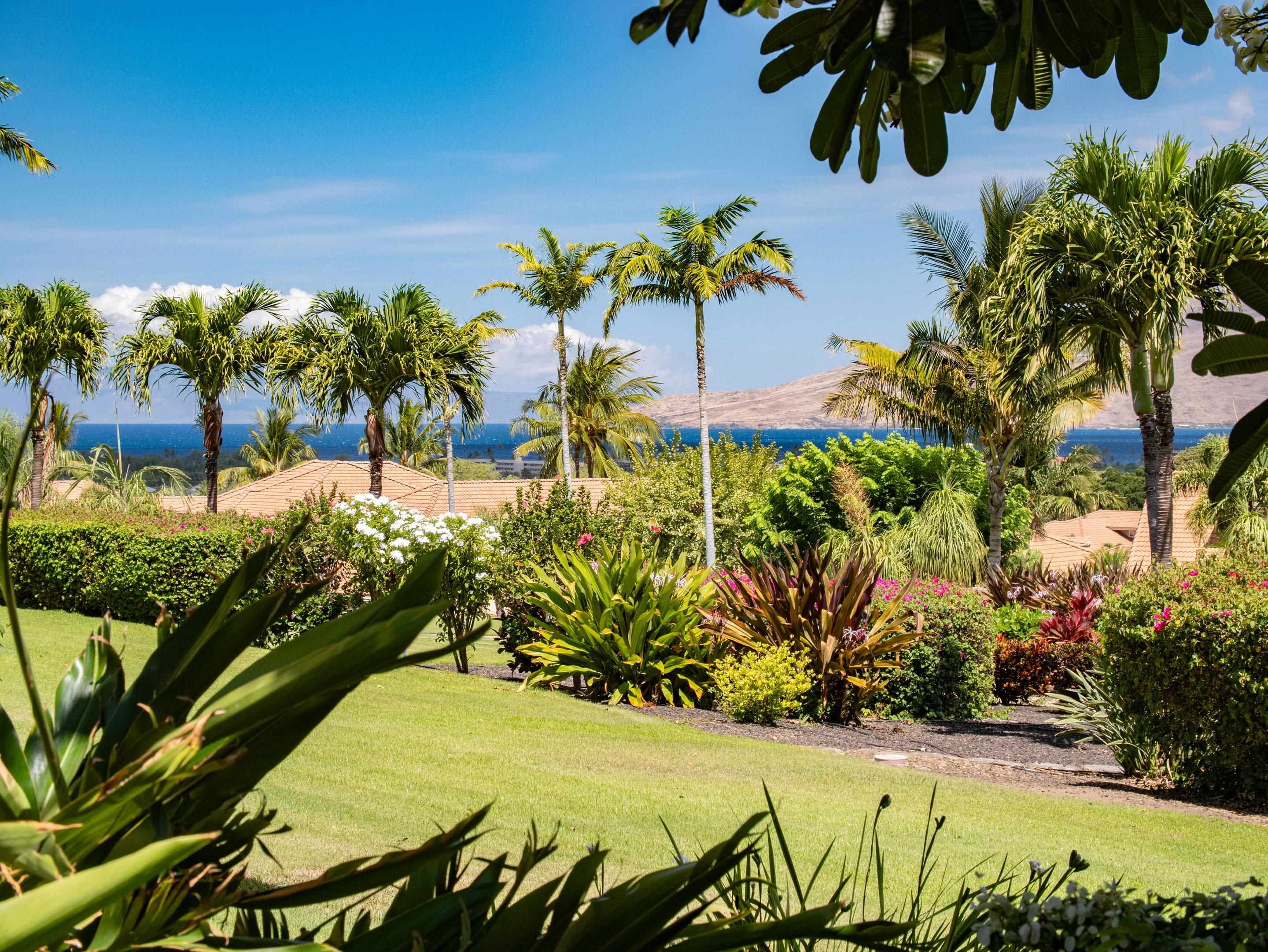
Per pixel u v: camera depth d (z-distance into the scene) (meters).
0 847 0.82
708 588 11.53
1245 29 2.48
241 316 21.61
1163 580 7.89
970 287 19.31
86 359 20.20
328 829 4.95
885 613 10.64
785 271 21.22
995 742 9.78
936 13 1.32
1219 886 4.85
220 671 1.21
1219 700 7.25
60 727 1.19
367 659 1.03
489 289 27.39
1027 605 15.45
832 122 1.82
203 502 34.81
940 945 2.40
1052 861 5.23
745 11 1.55
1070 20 1.73
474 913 1.28
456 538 11.45
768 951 2.15
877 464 24.97
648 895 1.25
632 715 9.75
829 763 7.88
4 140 13.50
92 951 0.98
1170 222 11.27
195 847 0.81
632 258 21.61
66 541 13.16
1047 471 45.88
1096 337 13.03
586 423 42.03
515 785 6.23
